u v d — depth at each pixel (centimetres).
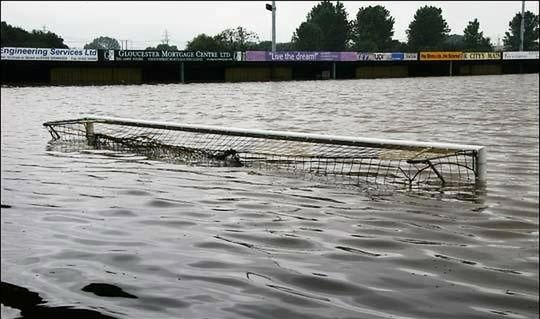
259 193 855
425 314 433
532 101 2919
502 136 1550
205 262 546
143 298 466
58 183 937
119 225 677
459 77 6538
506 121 1950
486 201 798
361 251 578
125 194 852
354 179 953
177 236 631
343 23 12288
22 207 767
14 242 608
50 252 576
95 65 4969
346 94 3672
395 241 611
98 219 705
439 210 748
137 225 677
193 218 710
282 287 486
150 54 5138
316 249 585
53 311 444
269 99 3234
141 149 1305
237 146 1305
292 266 535
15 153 1273
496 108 2511
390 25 12731
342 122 1988
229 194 850
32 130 1738
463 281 495
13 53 4512
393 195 840
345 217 713
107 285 492
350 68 6500
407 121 1998
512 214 725
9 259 555
